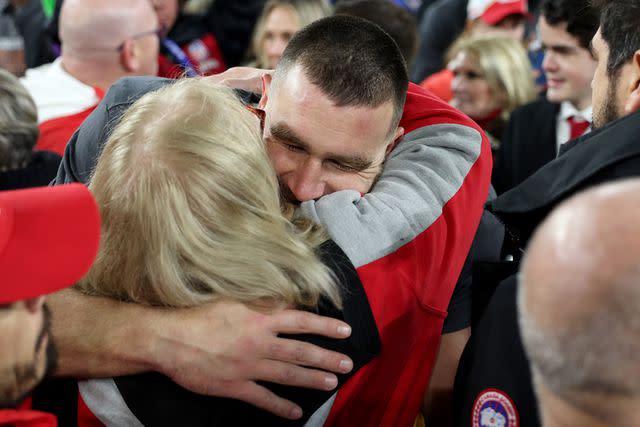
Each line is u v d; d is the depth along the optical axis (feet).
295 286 3.40
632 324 1.99
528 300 2.20
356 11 8.25
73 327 3.41
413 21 8.44
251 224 3.33
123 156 3.33
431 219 3.87
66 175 4.41
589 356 2.06
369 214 3.69
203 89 3.53
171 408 3.36
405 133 4.48
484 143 4.48
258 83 4.74
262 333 3.33
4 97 5.75
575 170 3.51
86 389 3.42
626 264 1.99
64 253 2.81
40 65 12.00
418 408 4.05
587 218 2.08
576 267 2.06
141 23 7.60
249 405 3.43
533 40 11.71
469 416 3.24
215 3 11.15
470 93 9.12
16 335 2.70
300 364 3.39
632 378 2.03
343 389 3.55
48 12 11.23
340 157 3.77
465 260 4.31
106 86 7.71
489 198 4.79
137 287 3.39
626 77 3.75
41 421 2.81
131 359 3.34
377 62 3.75
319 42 3.76
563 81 7.27
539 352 2.18
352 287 3.51
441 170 4.12
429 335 3.92
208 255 3.26
